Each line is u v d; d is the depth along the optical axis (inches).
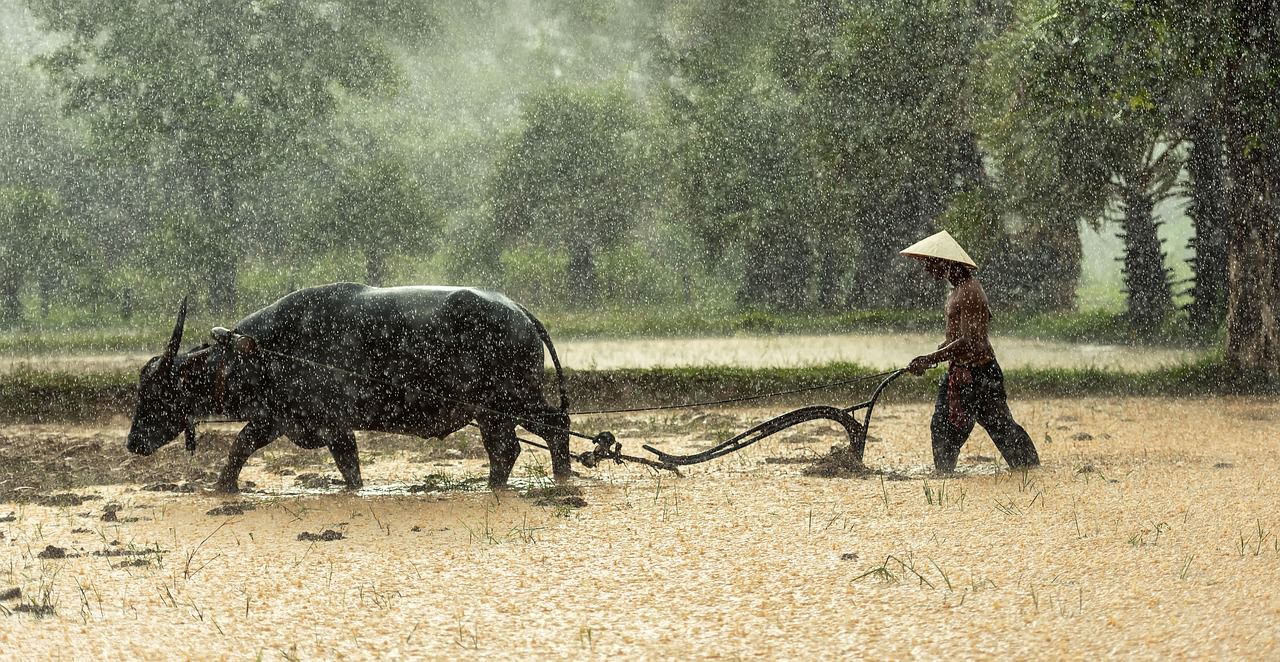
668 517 689.6
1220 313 2336.4
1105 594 498.3
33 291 4035.4
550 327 2893.7
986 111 2094.0
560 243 4281.5
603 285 4239.7
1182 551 574.6
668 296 4343.0
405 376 773.3
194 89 3376.0
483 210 4249.5
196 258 3570.4
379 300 782.5
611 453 804.6
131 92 3417.8
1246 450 924.0
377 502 756.0
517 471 884.6
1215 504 693.9
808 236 3543.3
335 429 786.8
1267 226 1471.5
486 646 446.6
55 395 1259.8
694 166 3518.7
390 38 4067.4
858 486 782.5
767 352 2123.5
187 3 3476.9
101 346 2373.3
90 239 3870.6
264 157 3452.3
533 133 4040.4
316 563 584.7
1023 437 832.3
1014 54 1776.6
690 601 504.7
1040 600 491.8
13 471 907.4
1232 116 1475.1
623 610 493.0
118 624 481.1
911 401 1294.3
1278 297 1462.8
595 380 1328.7
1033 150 1900.8
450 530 663.8
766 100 3408.0
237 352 778.8
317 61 3555.6
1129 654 418.0
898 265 3341.5
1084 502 708.0
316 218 3671.3
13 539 650.8
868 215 3348.9
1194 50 1359.5
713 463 904.9
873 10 2815.0
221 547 625.3
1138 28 1364.4
